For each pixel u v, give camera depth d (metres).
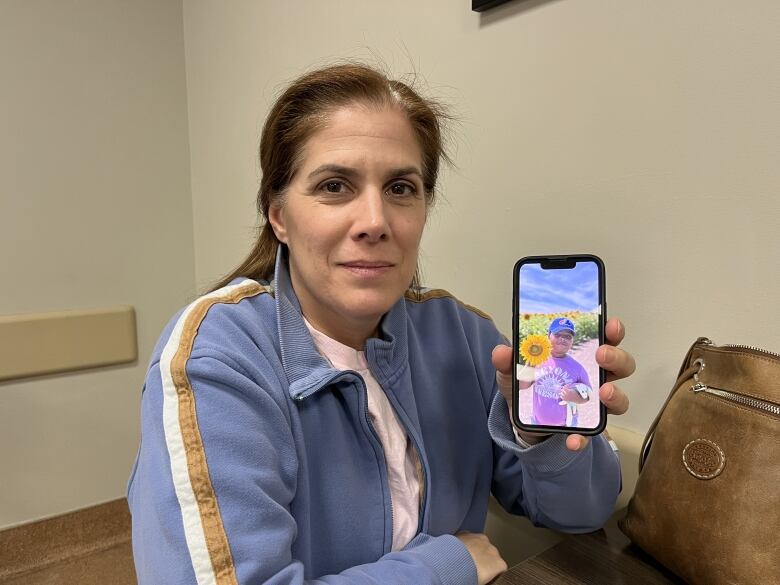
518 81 0.89
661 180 0.73
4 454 1.48
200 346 0.54
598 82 0.79
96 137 1.56
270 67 1.40
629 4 0.74
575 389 0.56
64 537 1.53
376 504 0.63
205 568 0.44
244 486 0.47
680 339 0.74
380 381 0.67
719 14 0.66
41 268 1.50
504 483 0.79
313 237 0.59
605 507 0.68
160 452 0.49
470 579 0.57
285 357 0.61
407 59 1.07
